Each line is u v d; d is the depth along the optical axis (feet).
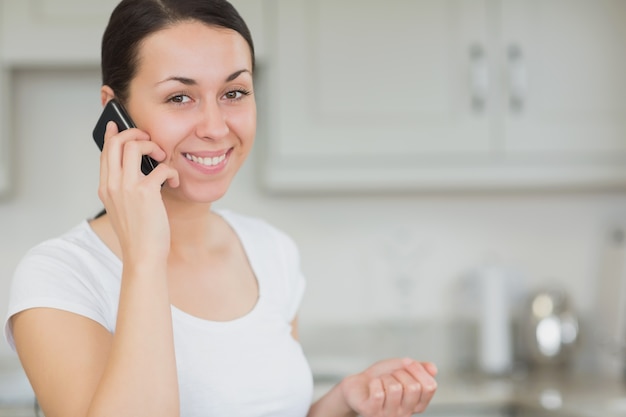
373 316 13.30
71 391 4.68
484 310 12.96
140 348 4.55
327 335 13.21
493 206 13.58
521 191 13.58
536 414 10.94
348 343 13.23
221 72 5.12
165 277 4.75
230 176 5.39
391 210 13.39
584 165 12.06
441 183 11.90
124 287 4.69
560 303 13.12
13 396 11.27
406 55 11.79
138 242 4.74
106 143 5.00
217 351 5.40
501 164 11.96
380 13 11.74
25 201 12.76
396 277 13.37
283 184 11.71
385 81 11.76
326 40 11.69
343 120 11.73
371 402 5.52
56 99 12.81
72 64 11.60
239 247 6.15
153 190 4.81
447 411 11.27
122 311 4.63
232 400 5.35
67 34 11.44
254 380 5.47
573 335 13.02
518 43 11.94
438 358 13.32
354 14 11.71
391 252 13.37
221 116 5.17
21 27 11.39
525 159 12.00
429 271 13.43
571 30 12.01
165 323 4.64
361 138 11.73
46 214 12.78
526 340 13.15
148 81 5.11
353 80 11.71
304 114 11.69
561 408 10.52
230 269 5.90
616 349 12.98
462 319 13.39
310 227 13.24
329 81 11.69
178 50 5.06
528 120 11.98
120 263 5.29
